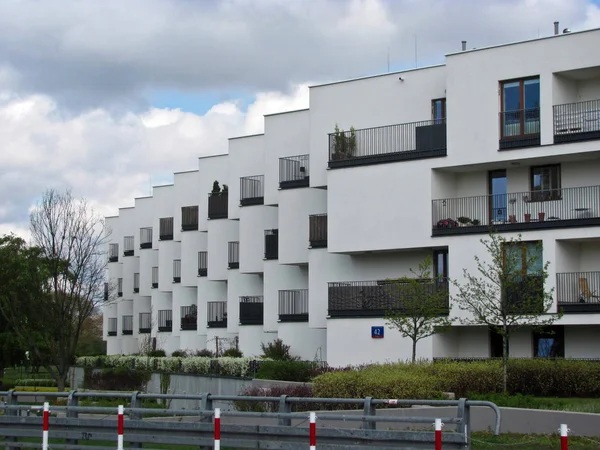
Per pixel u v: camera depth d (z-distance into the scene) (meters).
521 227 35.19
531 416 21.94
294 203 44.00
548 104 34.81
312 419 15.22
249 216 48.06
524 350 35.94
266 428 16.84
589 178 35.25
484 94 36.38
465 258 36.44
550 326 34.66
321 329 43.31
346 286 39.72
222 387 42.03
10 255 47.50
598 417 20.89
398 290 36.34
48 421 19.16
